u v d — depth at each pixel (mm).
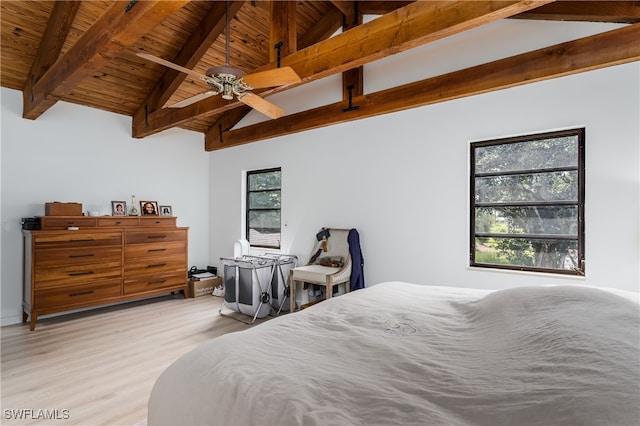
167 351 3061
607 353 1005
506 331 1395
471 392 979
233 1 3539
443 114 3477
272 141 5020
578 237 2836
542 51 2777
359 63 2566
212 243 5887
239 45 4277
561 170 2924
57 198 4234
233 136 5281
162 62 2219
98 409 2143
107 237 4152
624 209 2629
